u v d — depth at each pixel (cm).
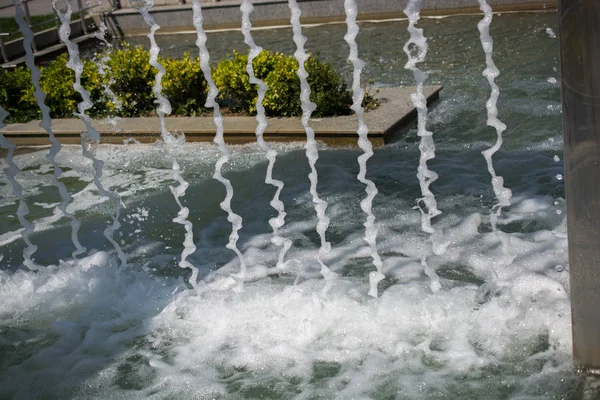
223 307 523
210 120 957
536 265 539
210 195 755
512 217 629
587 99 355
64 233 706
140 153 910
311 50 1478
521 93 981
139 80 1034
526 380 412
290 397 424
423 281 534
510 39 1331
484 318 474
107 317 535
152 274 596
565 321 456
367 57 1352
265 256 606
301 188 745
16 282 601
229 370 456
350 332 476
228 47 1658
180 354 479
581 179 367
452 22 1561
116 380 459
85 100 588
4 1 2072
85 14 1977
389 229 633
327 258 589
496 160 761
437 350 450
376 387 423
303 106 473
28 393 457
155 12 1936
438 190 704
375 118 872
